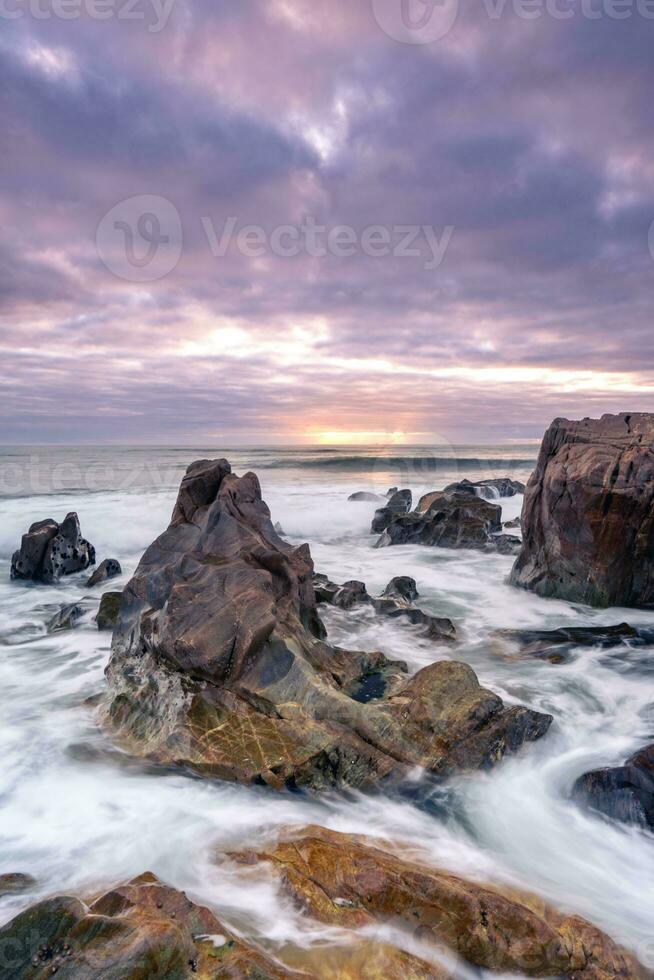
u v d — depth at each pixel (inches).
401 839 203.0
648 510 452.1
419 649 388.5
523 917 153.4
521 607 492.4
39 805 215.6
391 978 135.1
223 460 434.3
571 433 538.6
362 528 945.5
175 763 237.8
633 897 178.1
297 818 211.9
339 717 250.5
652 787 211.2
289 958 139.7
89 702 306.2
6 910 158.1
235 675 269.6
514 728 256.2
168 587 327.3
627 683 332.5
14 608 511.2
